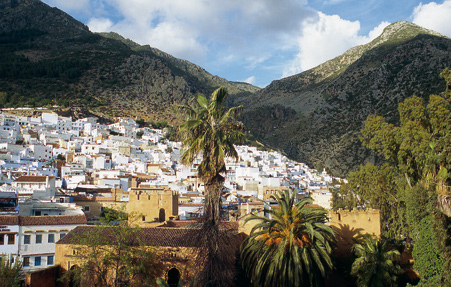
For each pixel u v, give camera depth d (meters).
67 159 172.62
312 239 44.50
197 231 35.94
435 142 60.84
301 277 43.69
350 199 79.81
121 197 100.88
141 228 53.22
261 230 51.50
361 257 49.50
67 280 49.47
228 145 36.09
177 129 37.09
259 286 45.84
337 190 102.00
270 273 44.81
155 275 47.91
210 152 35.78
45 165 149.00
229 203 101.81
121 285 47.62
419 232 53.44
